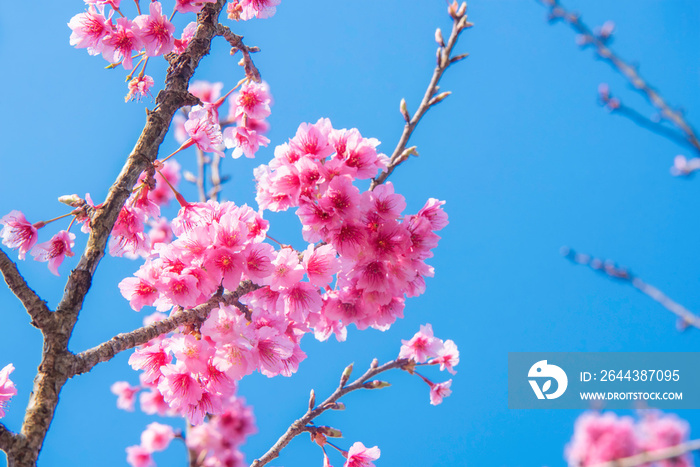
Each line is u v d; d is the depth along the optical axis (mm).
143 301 1715
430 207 1769
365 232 1728
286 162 1746
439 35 1760
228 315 1688
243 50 1784
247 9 1817
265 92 1808
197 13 1750
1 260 1633
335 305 1762
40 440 1609
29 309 1633
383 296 1745
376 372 1795
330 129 1750
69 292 1644
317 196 1733
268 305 1740
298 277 1727
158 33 1742
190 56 1728
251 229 1751
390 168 1749
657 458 1777
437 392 1815
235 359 1693
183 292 1694
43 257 1708
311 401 1772
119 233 1736
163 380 1717
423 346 1810
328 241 1731
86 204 1713
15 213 1706
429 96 1757
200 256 1702
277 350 1713
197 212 1745
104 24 1741
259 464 1743
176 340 1692
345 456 1770
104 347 1641
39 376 1624
